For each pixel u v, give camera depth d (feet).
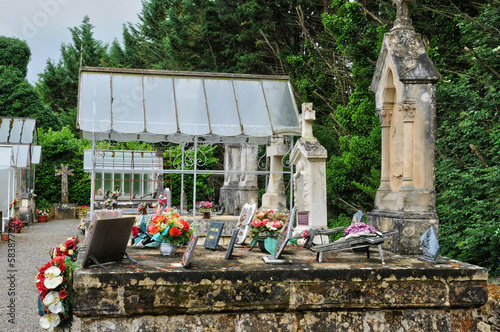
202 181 70.90
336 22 43.45
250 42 72.90
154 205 41.22
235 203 42.27
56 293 15.35
